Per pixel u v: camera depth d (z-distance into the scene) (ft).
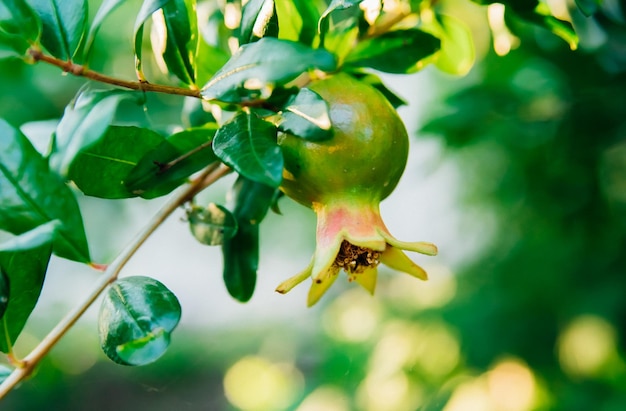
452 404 3.29
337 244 1.45
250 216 1.64
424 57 1.67
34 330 4.79
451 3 2.27
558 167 2.72
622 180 2.91
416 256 4.18
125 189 1.50
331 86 1.45
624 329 3.04
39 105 2.64
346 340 3.92
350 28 1.62
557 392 3.23
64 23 1.42
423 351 3.49
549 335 3.28
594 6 1.62
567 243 3.02
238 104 1.42
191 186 1.59
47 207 1.46
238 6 1.54
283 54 1.33
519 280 3.32
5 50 1.41
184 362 7.40
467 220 3.59
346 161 1.44
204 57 1.56
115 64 2.66
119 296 1.42
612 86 2.46
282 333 5.63
